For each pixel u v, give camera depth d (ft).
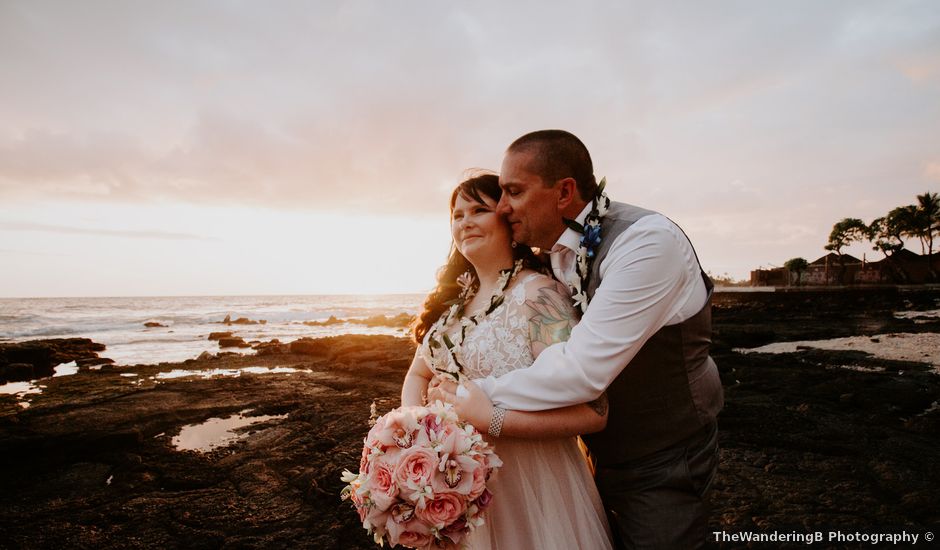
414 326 7.09
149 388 32.42
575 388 4.75
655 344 5.46
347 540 11.88
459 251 6.84
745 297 150.92
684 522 5.46
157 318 135.54
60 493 15.19
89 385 34.91
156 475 16.56
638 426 5.67
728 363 37.01
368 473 4.74
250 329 106.63
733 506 12.88
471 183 6.16
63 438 18.85
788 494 13.50
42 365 49.34
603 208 5.67
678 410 5.59
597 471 6.19
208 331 98.94
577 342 4.85
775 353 43.88
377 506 4.50
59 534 12.56
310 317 160.76
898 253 192.75
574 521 5.52
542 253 6.61
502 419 4.90
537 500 5.51
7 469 17.20
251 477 16.05
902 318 80.59
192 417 24.41
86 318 129.49
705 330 5.74
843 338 54.34
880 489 13.69
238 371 40.83
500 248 6.18
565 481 5.64
